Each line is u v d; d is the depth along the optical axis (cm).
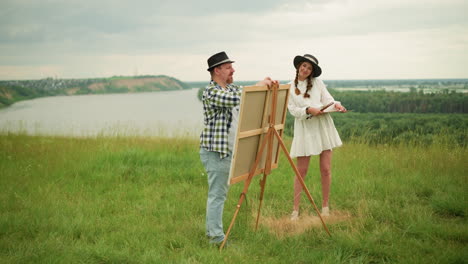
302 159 462
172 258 342
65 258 330
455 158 673
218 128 358
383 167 671
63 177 657
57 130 1257
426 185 553
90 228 418
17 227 412
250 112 346
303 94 452
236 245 373
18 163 751
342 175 630
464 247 346
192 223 441
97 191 585
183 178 658
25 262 326
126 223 445
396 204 492
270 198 552
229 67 369
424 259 323
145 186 617
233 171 342
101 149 855
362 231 400
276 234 405
